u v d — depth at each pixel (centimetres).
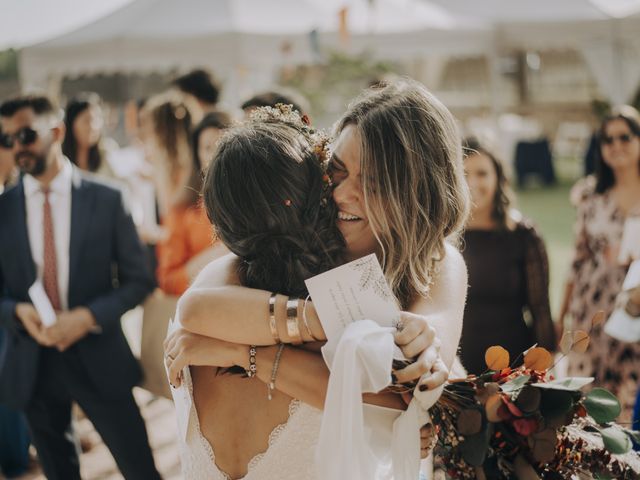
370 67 1870
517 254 352
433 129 155
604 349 387
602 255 402
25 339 309
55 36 1049
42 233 314
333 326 137
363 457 134
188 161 384
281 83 1827
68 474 316
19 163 311
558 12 1165
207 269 161
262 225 146
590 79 1977
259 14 1045
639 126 396
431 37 1109
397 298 155
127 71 1056
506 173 356
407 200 152
